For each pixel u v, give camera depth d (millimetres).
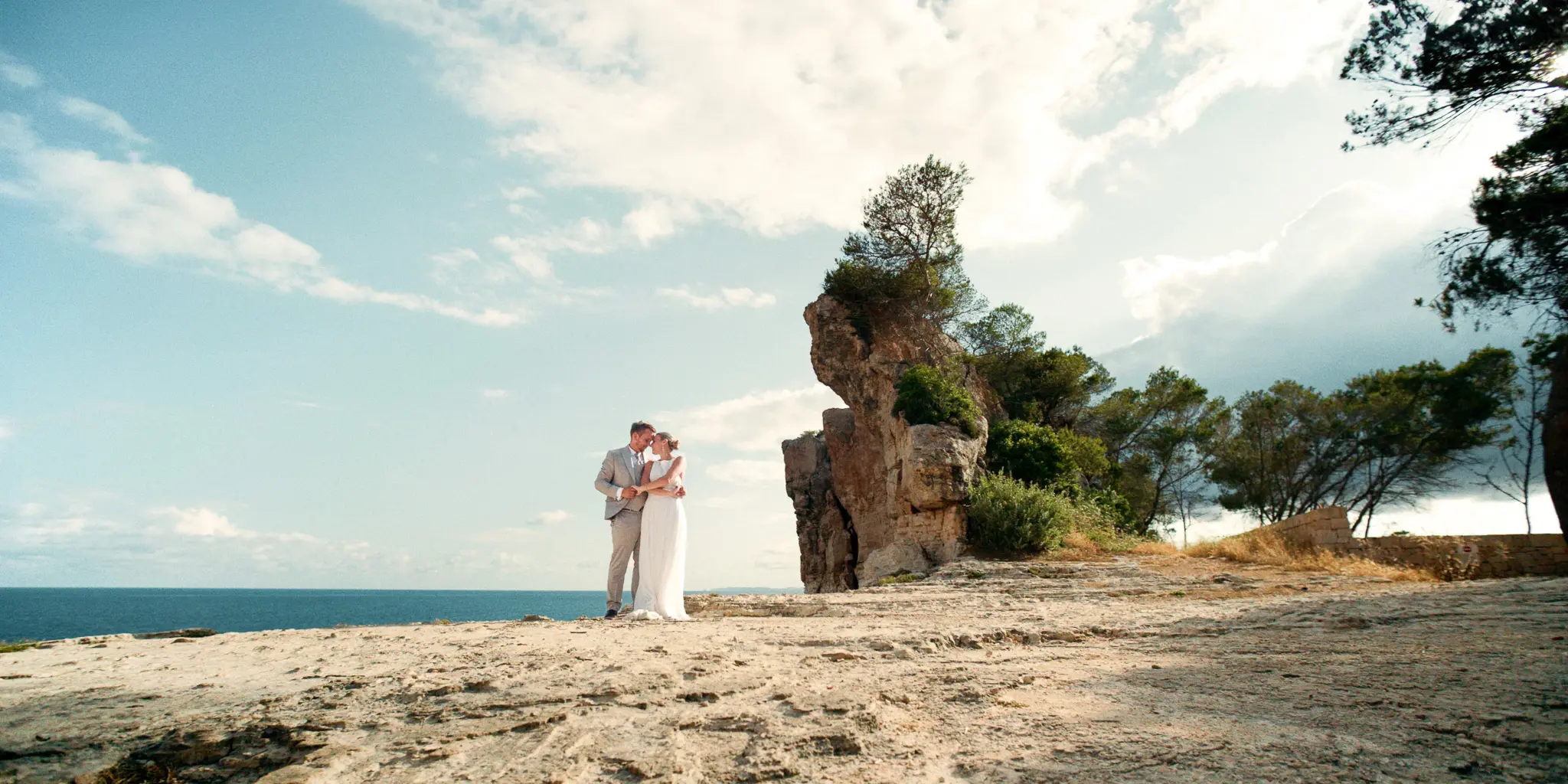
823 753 2906
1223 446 36469
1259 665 4348
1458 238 18781
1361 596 8320
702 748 3029
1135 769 2529
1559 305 17859
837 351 34062
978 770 2639
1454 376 30547
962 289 38031
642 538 9250
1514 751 2535
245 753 3225
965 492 22109
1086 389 38562
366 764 2975
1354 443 33281
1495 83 16625
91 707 3980
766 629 6910
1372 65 17625
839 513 37750
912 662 4840
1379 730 2854
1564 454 16719
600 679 4238
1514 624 5324
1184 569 15805
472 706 3756
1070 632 6090
